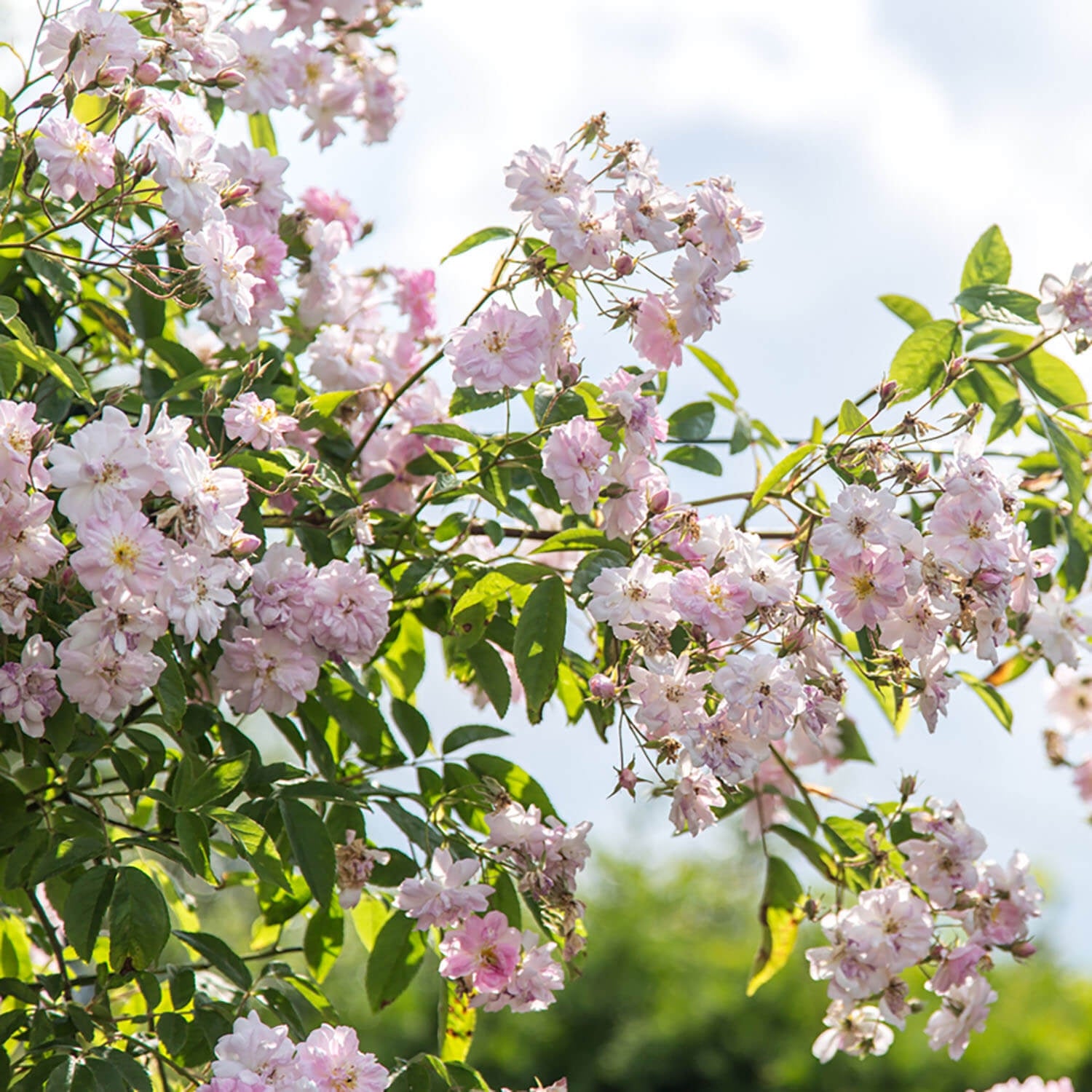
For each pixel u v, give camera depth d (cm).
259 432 206
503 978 214
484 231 219
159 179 198
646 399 209
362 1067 187
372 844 237
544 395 216
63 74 204
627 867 871
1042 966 791
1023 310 246
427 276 289
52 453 167
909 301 268
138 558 167
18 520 170
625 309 214
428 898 210
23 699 179
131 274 243
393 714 243
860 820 251
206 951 214
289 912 251
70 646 171
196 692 230
